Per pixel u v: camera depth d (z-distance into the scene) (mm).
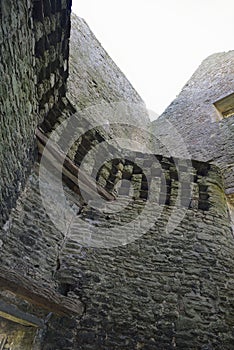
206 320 3191
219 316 3236
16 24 2094
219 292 3451
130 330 3094
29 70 2729
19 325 3238
